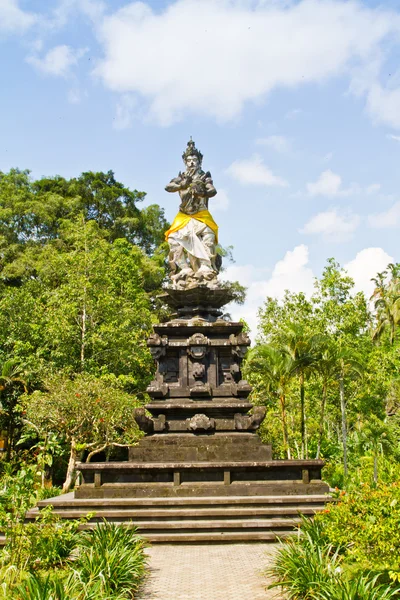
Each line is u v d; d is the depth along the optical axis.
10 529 11.42
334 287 34.44
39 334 34.78
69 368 31.72
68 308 33.34
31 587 8.73
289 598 9.32
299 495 16.09
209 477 16.56
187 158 23.05
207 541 14.26
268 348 25.84
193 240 22.05
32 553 11.11
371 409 35.81
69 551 11.78
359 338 39.59
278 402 34.56
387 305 43.78
